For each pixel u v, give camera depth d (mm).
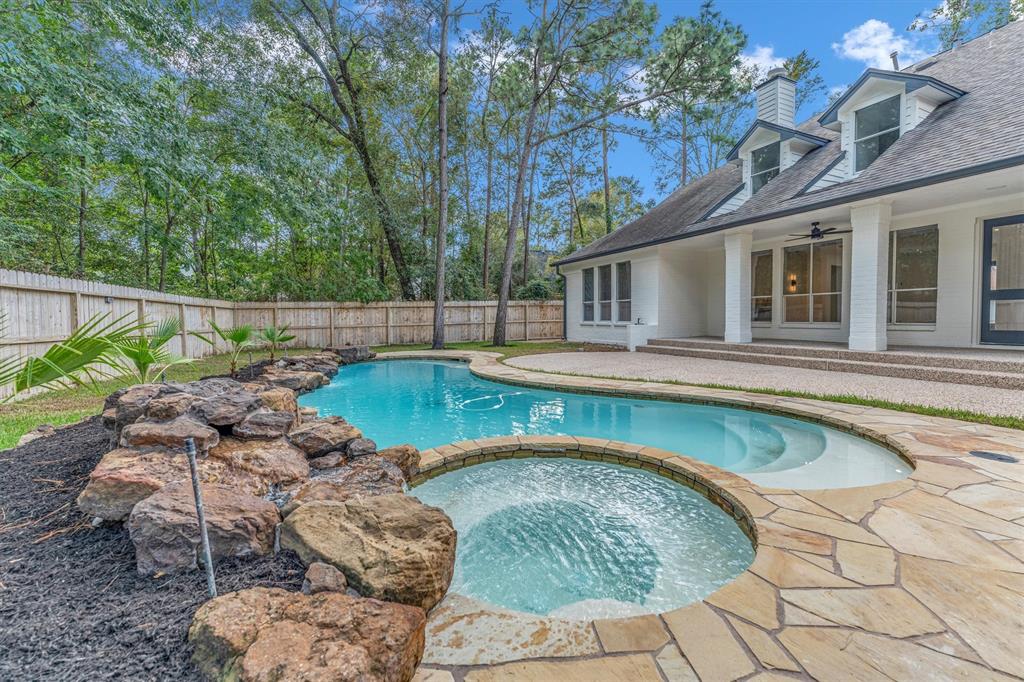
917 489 2904
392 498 2330
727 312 9977
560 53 13070
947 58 9484
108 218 11961
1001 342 7266
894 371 6570
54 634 1387
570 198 24641
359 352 11359
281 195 12516
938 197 7055
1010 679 1396
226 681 1224
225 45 11523
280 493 2559
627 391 6625
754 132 10375
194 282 15195
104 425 3072
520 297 19141
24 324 5867
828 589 1892
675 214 12758
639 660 1540
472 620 1803
